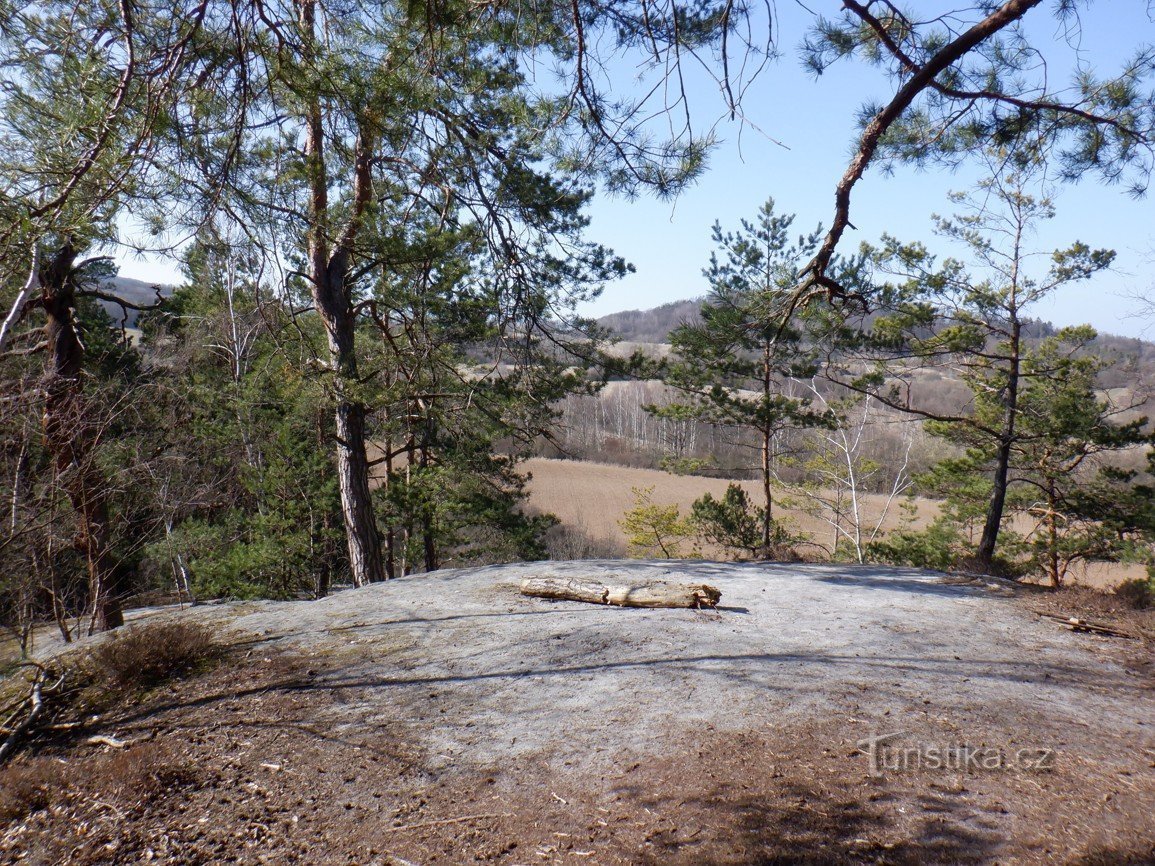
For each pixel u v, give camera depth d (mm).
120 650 7727
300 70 4945
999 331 18578
